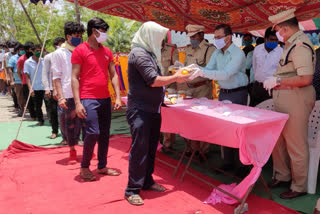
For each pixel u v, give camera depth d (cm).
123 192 329
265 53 425
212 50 435
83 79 347
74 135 427
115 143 538
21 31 2438
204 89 444
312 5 385
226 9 443
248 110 323
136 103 296
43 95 693
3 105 1054
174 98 371
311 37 705
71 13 2411
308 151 309
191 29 431
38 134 619
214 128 287
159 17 534
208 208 290
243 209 279
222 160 445
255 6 417
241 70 384
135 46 295
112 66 382
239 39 990
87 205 297
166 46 476
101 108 360
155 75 278
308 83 286
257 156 275
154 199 312
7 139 582
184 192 329
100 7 512
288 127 305
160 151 486
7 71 889
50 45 2312
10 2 2373
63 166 417
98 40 340
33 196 320
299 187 314
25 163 431
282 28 297
